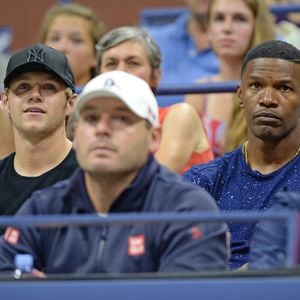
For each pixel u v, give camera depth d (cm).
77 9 2355
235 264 1562
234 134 2077
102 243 1328
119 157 1318
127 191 1334
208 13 2456
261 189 1612
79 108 1332
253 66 1620
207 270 1298
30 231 1372
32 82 1659
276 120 1602
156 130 1363
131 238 1320
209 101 2364
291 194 1378
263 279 1211
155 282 1216
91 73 2342
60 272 1338
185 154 2019
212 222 1271
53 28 2339
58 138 1673
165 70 2805
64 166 1670
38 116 1655
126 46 2028
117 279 1226
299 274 1214
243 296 1209
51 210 1375
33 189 1659
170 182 1353
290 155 1619
